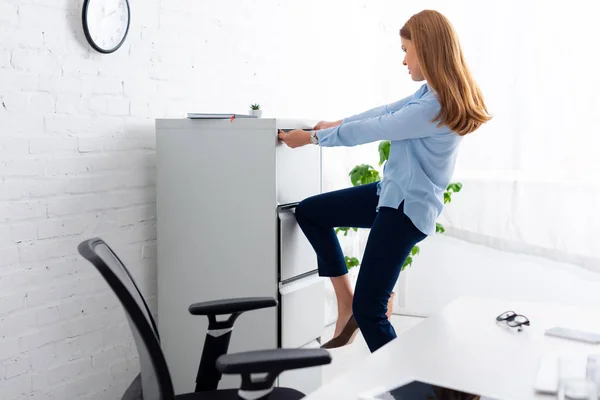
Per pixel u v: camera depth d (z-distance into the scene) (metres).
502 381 1.30
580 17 3.70
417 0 4.15
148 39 2.79
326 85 4.03
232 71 3.27
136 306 1.37
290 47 3.69
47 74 2.38
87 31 2.47
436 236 4.21
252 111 2.72
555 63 3.77
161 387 1.41
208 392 1.81
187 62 3.00
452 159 2.44
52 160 2.42
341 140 2.40
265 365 1.35
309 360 1.37
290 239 2.59
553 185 3.83
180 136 2.64
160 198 2.71
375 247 2.40
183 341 2.71
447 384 1.28
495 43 3.90
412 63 2.44
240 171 2.53
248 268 2.54
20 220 2.32
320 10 3.93
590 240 3.78
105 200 2.64
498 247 4.02
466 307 1.88
